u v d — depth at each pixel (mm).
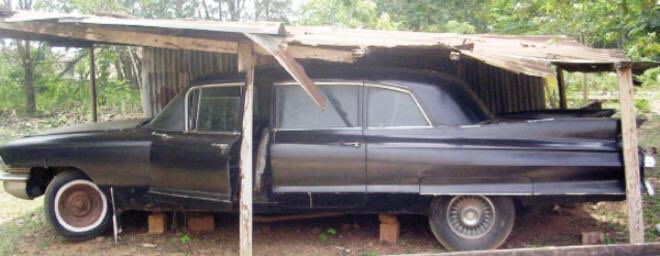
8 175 5527
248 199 4453
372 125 4805
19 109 16453
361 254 5000
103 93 15844
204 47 4566
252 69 4484
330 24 13211
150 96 8281
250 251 4469
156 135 5184
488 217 4797
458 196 4785
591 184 4535
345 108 4875
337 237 5473
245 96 4469
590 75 15797
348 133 4781
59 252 5184
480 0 11789
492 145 4590
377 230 5660
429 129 4703
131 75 17344
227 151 4691
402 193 4699
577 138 4562
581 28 7176
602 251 4000
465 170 4594
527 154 4547
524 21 8664
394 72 4996
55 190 5375
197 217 5672
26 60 16297
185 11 17578
